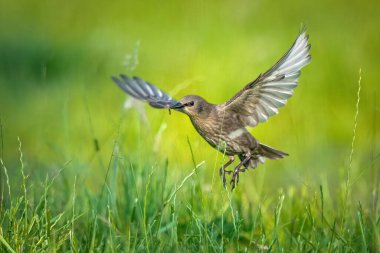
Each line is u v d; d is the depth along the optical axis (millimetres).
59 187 10453
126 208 9359
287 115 15945
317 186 10852
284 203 10086
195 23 20781
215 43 19562
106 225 8719
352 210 9562
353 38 20047
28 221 8320
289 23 21234
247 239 8656
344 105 17125
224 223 8641
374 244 8203
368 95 17172
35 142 15680
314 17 21609
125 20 22469
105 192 9500
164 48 19719
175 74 17969
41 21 23312
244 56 18766
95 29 22188
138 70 18516
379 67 18422
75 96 17688
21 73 19500
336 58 18625
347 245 8047
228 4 21719
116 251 7793
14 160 14727
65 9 23672
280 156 9422
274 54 19062
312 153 14484
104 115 16297
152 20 21938
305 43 8391
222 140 9266
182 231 8680
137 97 10047
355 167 12000
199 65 18031
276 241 8305
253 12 21531
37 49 20922
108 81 18469
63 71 19547
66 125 11492
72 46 20781
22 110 17672
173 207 8328
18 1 24812
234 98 9102
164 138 13969
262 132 15570
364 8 21844
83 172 10523
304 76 17969
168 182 9797
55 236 7879
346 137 15844
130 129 12289
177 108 9312
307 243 8281
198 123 9289
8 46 21062
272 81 8750
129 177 9547
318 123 16062
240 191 9625
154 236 8102
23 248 7633
